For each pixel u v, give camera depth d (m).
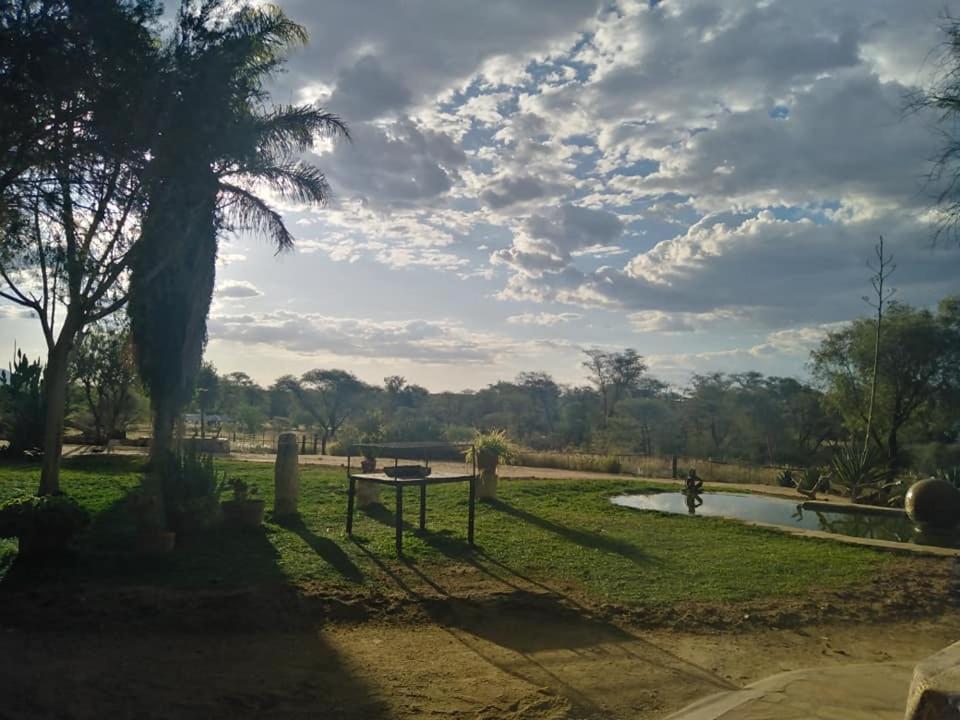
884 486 19.06
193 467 10.84
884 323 32.38
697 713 5.00
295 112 13.66
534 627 7.08
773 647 6.73
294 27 13.31
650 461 28.14
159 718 4.67
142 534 8.87
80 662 5.56
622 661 6.18
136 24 8.95
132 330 18.12
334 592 7.69
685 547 10.91
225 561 8.82
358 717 4.88
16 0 7.88
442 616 7.28
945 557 10.69
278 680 5.45
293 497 12.26
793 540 11.77
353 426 49.53
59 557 8.39
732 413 54.59
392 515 12.81
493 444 15.45
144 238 11.70
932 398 32.53
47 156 8.48
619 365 70.50
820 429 49.22
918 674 3.52
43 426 22.16
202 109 10.11
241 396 76.00
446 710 5.05
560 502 15.42
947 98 9.74
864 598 8.48
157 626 6.54
